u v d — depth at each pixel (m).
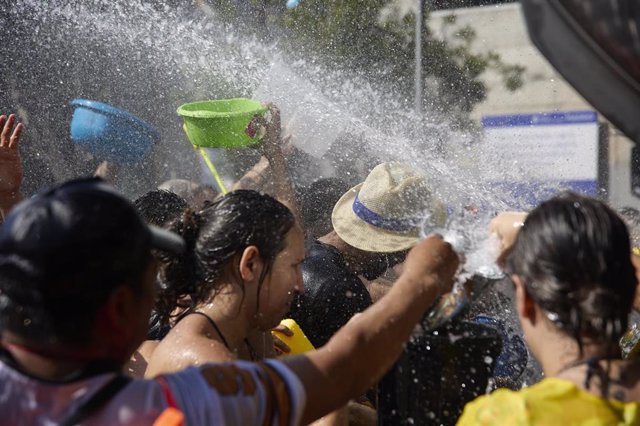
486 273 1.57
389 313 1.44
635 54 1.04
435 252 1.52
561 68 1.08
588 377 1.29
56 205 1.15
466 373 1.58
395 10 5.89
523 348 2.29
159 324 2.12
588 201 1.36
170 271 1.79
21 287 1.12
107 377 1.19
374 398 2.35
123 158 3.80
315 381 1.33
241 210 1.78
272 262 1.79
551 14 1.06
